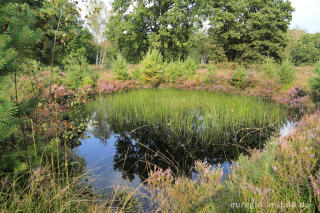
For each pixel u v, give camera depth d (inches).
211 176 112.1
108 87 439.2
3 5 87.7
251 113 277.1
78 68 387.2
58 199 87.8
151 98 355.3
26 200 79.1
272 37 1205.1
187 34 1083.3
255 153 146.5
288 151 114.6
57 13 141.9
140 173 135.1
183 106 302.5
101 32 1064.8
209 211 83.4
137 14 954.1
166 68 562.9
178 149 177.9
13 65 79.0
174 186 105.4
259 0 1130.0
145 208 99.4
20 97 129.2
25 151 107.3
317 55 1801.2
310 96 325.7
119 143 187.2
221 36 1224.2
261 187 88.1
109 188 116.0
